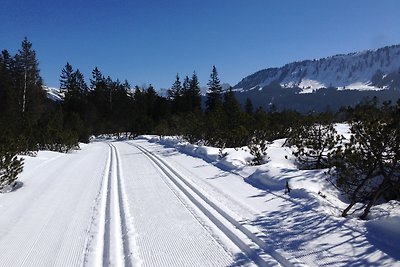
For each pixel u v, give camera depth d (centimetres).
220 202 723
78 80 7081
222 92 6316
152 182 1002
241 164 1124
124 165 1419
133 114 6019
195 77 6681
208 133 1980
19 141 1673
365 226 522
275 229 546
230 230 561
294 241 495
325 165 992
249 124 1819
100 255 493
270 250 474
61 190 927
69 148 2286
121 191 895
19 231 595
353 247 461
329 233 513
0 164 939
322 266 419
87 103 6431
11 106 3603
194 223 614
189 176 1045
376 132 604
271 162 1124
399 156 596
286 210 641
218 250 495
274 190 801
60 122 2972
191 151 1700
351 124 682
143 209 714
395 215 534
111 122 6144
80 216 680
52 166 1410
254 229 550
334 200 699
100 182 1039
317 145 1000
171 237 550
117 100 6875
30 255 495
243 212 645
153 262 462
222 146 1733
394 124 588
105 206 753
